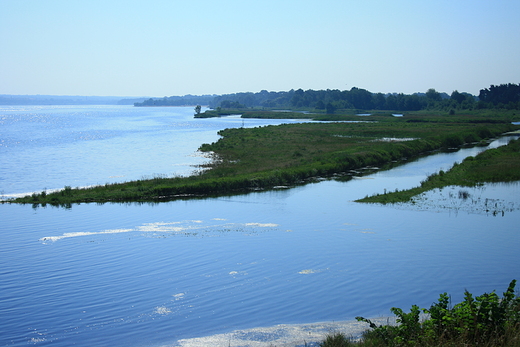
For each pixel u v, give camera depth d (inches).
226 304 733.9
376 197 1603.1
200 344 595.5
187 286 810.8
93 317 689.6
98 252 1007.6
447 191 1713.8
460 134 3582.7
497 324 482.9
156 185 1754.4
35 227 1224.2
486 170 2043.6
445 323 490.6
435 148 3208.7
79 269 899.4
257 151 2834.6
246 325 659.4
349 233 1157.7
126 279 845.2
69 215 1370.6
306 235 1139.9
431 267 904.3
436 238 1109.7
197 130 5068.9
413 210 1414.9
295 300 747.4
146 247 1043.3
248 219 1316.4
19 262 938.1
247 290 791.7
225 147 3075.8
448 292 776.9
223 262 940.6
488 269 892.6
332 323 655.1
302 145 3088.1
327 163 2277.3
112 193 1633.9
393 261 940.6
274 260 949.8
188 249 1026.7
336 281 832.3
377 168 2368.4
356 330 625.0
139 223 1270.9
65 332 641.0
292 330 631.2
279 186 1882.4
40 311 709.3
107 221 1294.3
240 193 1734.7
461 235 1136.8
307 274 868.6
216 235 1146.0
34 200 1568.7
